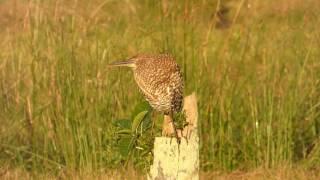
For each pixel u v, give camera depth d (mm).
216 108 14664
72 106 14297
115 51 14820
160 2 14609
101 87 14422
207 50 15227
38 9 14812
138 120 10602
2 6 17203
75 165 14148
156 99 10211
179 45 14445
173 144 10117
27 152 14359
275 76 15070
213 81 14789
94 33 15320
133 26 15477
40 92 14617
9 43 15117
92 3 15867
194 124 10164
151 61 10414
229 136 14625
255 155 14562
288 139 14453
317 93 15195
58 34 14594
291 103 14641
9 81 14930
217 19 16094
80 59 14578
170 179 10164
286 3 17297
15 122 14727
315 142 14797
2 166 14266
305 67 15320
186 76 14359
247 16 17453
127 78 14531
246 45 15422
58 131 14305
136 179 13055
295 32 15594
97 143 14031
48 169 14250
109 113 14297
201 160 14469
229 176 14133
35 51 14586
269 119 14445
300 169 14250
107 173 13430
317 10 16484
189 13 14742
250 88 15047
